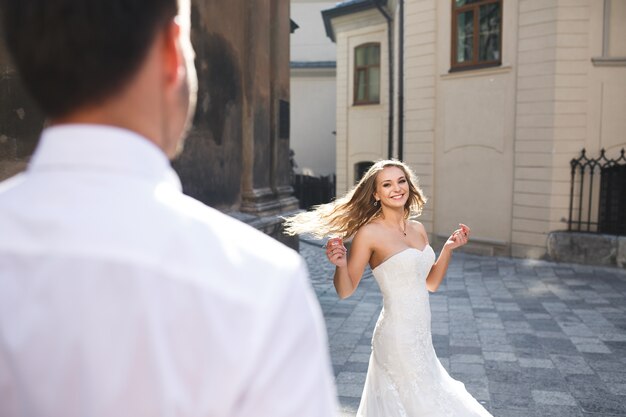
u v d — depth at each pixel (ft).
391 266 10.04
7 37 2.09
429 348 10.14
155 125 2.24
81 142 2.06
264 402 1.94
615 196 34.40
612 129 34.88
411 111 42.86
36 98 2.10
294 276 2.16
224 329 1.95
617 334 20.18
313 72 78.89
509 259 37.17
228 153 21.68
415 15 41.98
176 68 2.32
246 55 22.98
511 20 36.91
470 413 9.91
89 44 2.01
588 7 34.40
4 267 1.96
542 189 35.96
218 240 2.11
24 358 1.88
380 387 10.05
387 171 10.53
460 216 40.47
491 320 22.21
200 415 1.90
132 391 1.86
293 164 72.38
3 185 2.27
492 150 38.50
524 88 36.47
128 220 2.00
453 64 40.37
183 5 2.43
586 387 15.07
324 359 2.20
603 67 34.68
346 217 11.03
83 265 1.92
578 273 32.24
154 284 1.93
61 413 1.86
